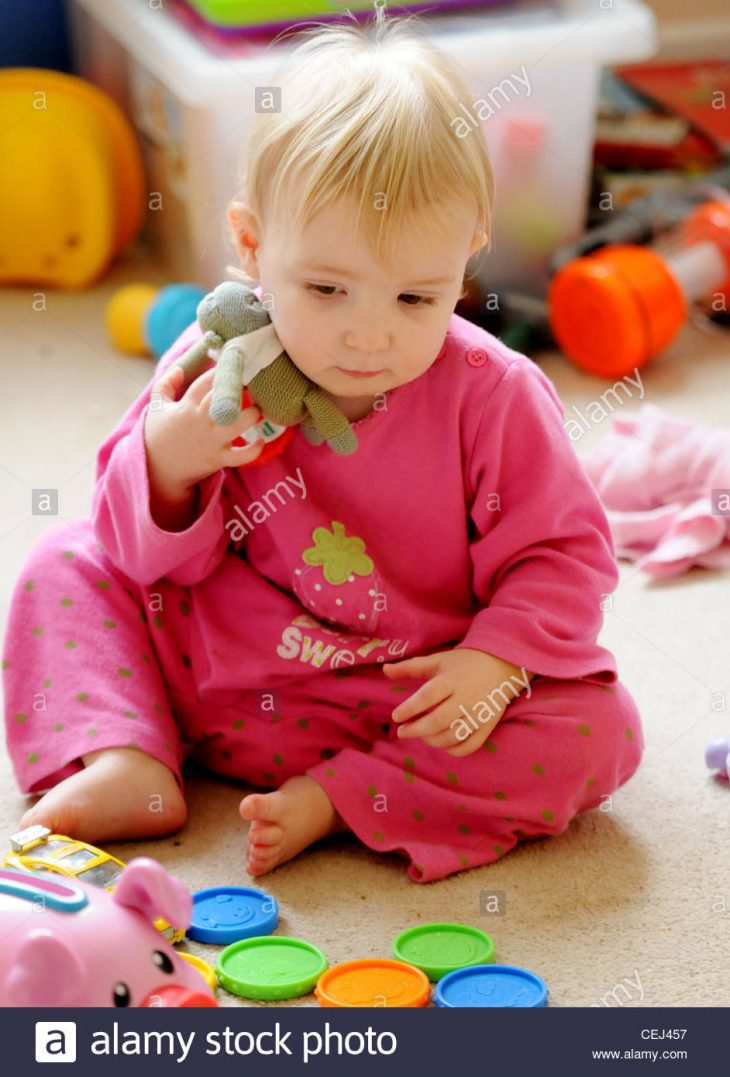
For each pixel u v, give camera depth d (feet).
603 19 6.86
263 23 6.53
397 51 3.70
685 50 8.50
